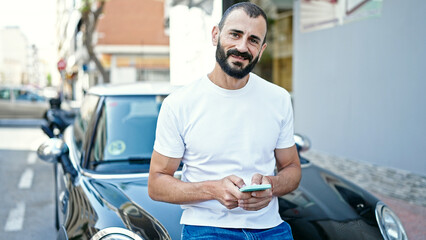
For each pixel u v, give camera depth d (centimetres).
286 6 895
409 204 433
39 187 559
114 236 187
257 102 162
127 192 229
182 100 159
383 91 537
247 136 160
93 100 327
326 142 664
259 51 154
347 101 608
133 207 211
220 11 663
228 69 152
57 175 362
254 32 150
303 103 725
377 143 552
